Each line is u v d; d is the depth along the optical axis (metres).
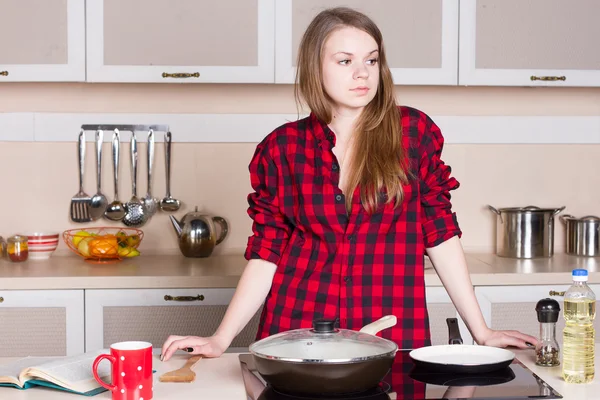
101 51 2.79
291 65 2.81
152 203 3.11
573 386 1.30
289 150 1.77
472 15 2.83
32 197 3.10
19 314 2.57
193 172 3.11
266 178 1.79
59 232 3.11
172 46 2.80
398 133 1.71
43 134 3.08
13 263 2.88
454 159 3.18
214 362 1.49
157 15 2.79
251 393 1.27
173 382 1.34
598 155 3.21
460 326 2.63
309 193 1.73
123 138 3.09
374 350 1.22
